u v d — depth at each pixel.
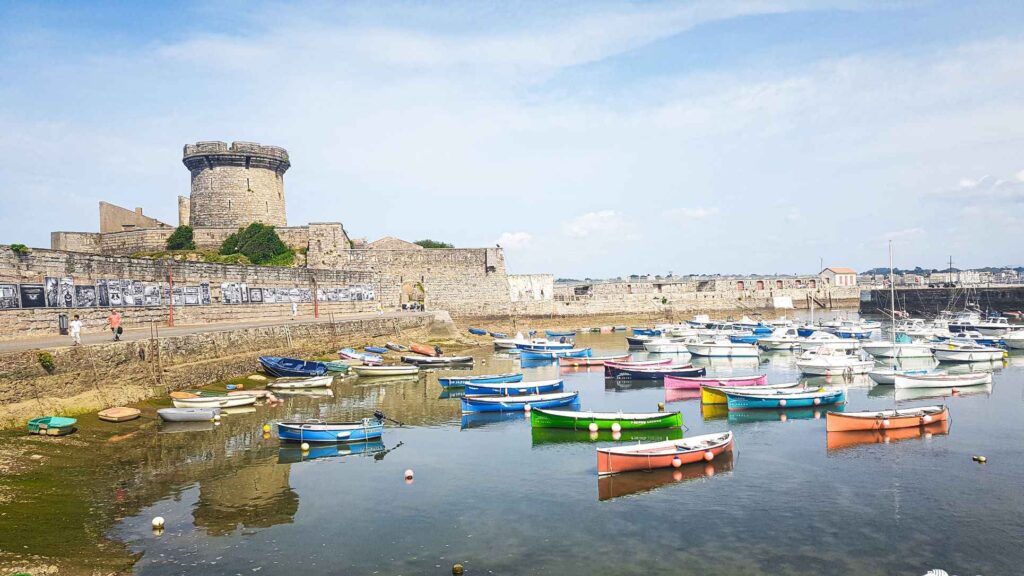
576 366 54.50
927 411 30.47
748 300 112.12
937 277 144.12
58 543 16.41
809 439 28.56
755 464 24.84
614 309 100.19
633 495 21.62
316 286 65.94
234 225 76.75
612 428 29.94
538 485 22.69
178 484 22.02
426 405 36.81
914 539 18.20
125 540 17.42
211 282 49.50
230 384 39.03
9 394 25.06
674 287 105.25
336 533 18.44
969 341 59.50
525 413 34.69
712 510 20.30
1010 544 17.88
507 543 17.91
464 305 86.94
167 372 34.28
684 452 24.27
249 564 16.41
